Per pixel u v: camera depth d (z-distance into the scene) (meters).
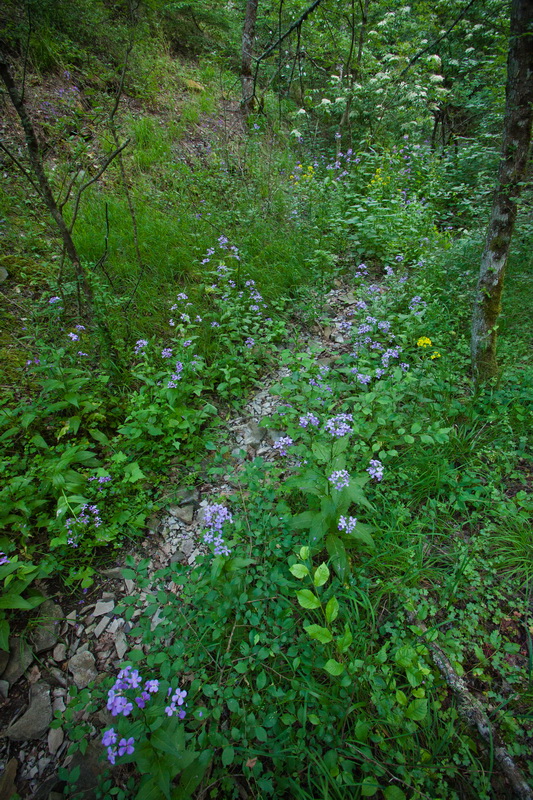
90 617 2.21
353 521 1.98
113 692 1.41
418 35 7.28
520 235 4.00
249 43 7.41
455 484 2.53
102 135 5.45
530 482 2.60
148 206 5.14
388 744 1.66
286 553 2.20
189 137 6.88
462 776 1.59
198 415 3.04
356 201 5.66
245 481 2.60
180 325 3.41
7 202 4.42
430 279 4.27
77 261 3.08
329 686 1.81
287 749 1.60
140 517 2.55
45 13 5.64
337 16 6.53
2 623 1.99
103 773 1.70
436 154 6.83
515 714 1.71
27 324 3.53
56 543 2.28
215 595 1.94
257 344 3.85
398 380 2.79
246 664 1.77
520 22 2.36
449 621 1.98
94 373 3.28
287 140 7.81
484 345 3.12
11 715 1.88
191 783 1.52
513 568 2.21
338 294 4.60
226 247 4.65
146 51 7.53
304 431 2.76
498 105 5.53
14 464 2.64
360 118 8.06
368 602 2.00
